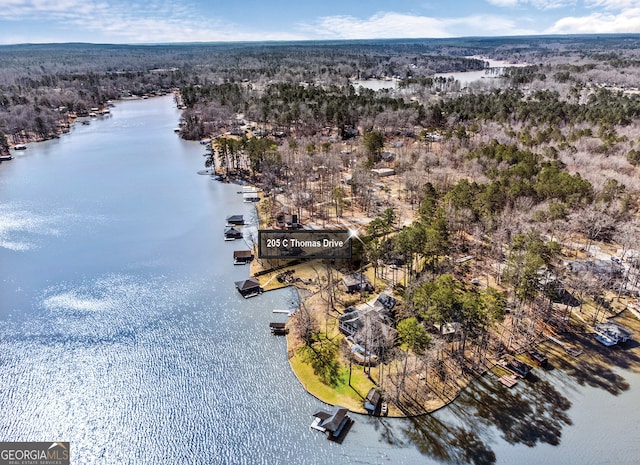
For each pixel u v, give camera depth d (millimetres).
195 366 70875
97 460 55906
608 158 145000
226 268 100125
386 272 93250
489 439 56750
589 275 85938
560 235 99750
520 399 62500
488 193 106812
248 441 57969
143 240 114500
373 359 69125
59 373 69625
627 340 73375
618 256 95812
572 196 107625
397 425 58938
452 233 103688
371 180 142625
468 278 88375
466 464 53688
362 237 108625
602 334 74188
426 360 67375
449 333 72125
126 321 81938
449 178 138500
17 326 80500
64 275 97562
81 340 77000
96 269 100125
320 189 143375
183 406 63562
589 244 99312
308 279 93500
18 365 71188
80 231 120188
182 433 59438
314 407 62594
